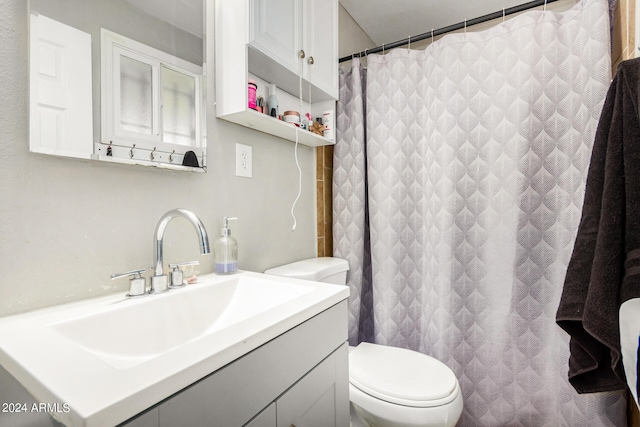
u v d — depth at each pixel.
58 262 0.67
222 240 0.99
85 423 0.30
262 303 0.88
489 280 1.31
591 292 0.87
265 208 1.26
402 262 1.51
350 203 1.58
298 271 1.22
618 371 0.89
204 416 0.43
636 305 0.79
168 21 0.88
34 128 0.63
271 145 1.30
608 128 0.93
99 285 0.74
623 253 0.84
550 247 1.21
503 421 1.28
